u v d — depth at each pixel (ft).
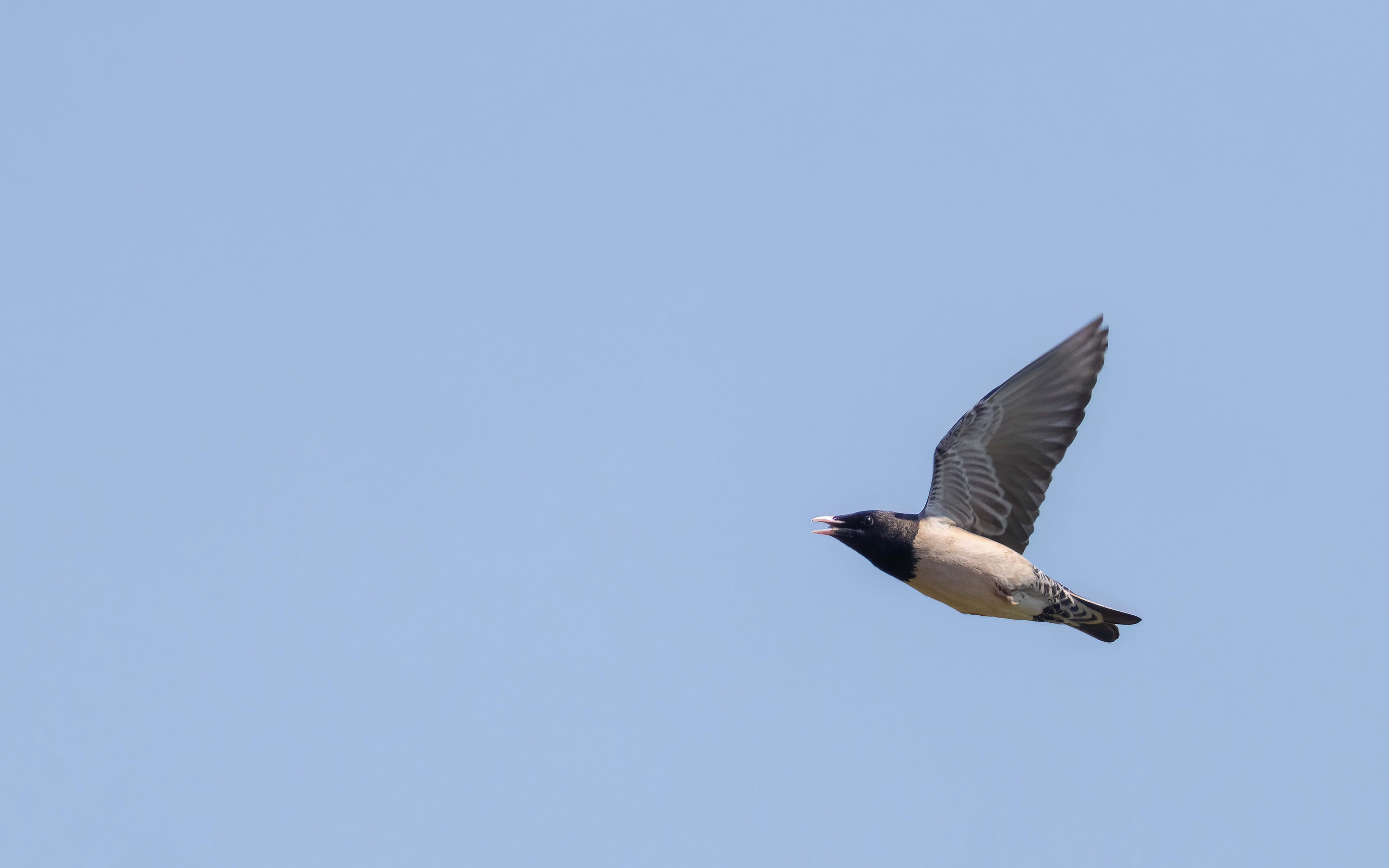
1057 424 48.47
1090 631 49.44
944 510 50.14
